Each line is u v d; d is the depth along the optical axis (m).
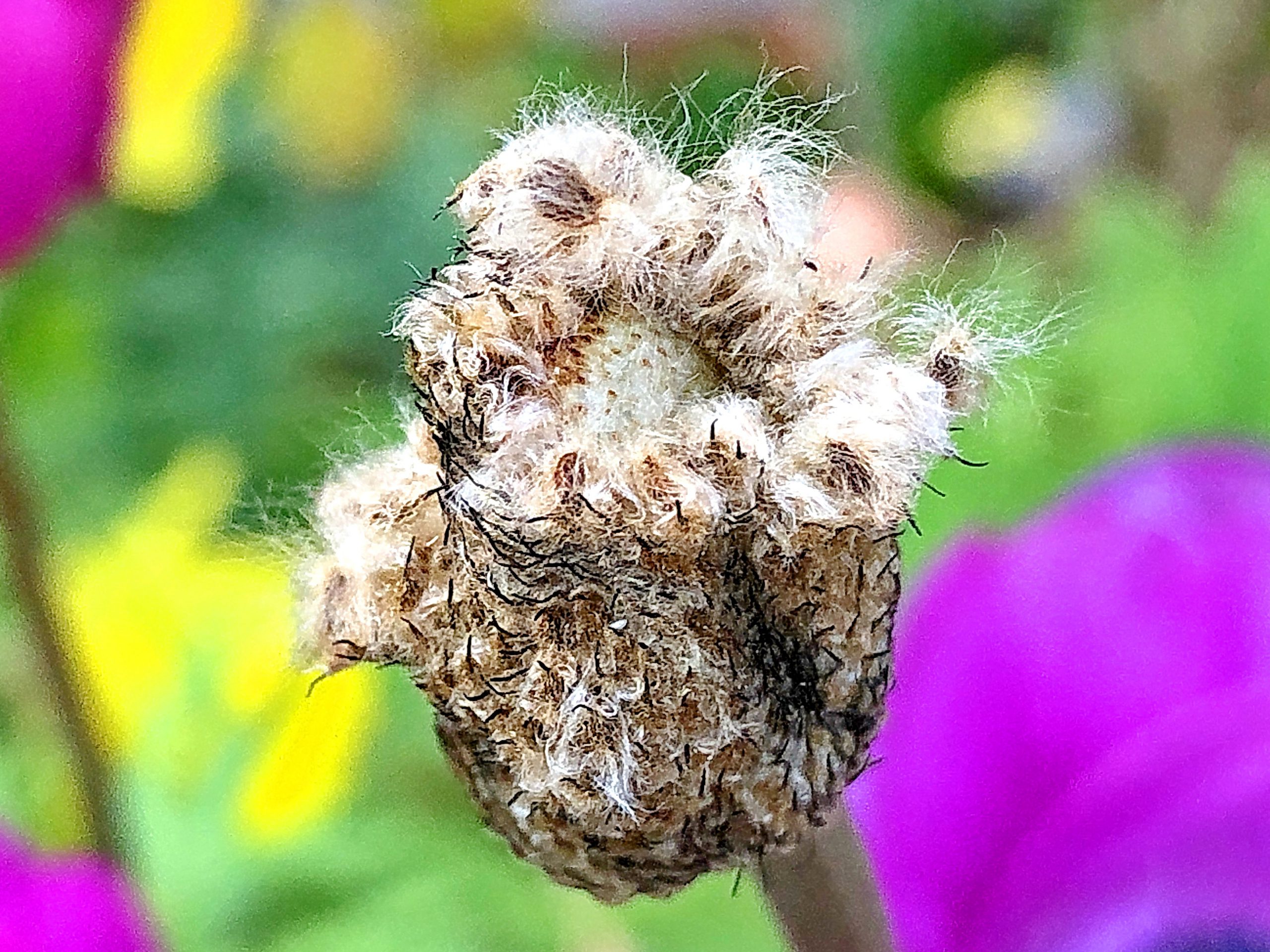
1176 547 0.08
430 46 0.20
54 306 0.16
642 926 0.11
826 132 0.05
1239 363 0.13
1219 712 0.07
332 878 0.11
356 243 0.18
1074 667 0.08
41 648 0.09
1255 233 0.13
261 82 0.18
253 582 0.11
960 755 0.08
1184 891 0.07
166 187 0.13
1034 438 0.12
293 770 0.11
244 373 0.17
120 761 0.11
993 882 0.07
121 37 0.09
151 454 0.16
